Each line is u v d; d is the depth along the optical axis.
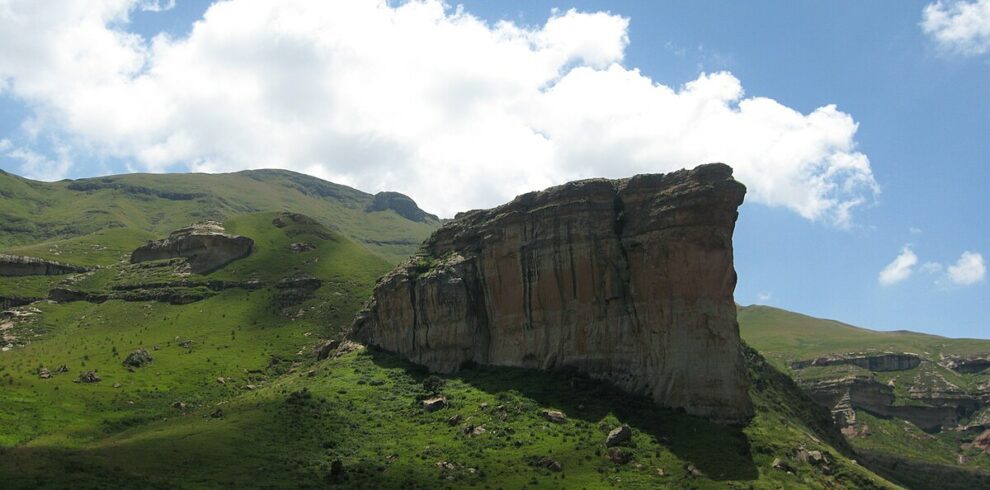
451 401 128.50
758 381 153.88
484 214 157.75
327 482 95.75
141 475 89.94
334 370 152.62
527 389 127.31
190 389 160.25
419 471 101.62
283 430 115.94
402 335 156.88
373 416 124.88
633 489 96.19
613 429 112.12
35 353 180.62
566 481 98.00
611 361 126.19
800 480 103.06
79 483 82.25
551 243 136.12
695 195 121.69
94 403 144.50
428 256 163.75
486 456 106.56
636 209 131.00
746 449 108.19
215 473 95.44
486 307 146.50
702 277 120.12
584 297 131.75
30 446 109.62
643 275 125.56
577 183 137.50
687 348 118.62
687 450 106.62
